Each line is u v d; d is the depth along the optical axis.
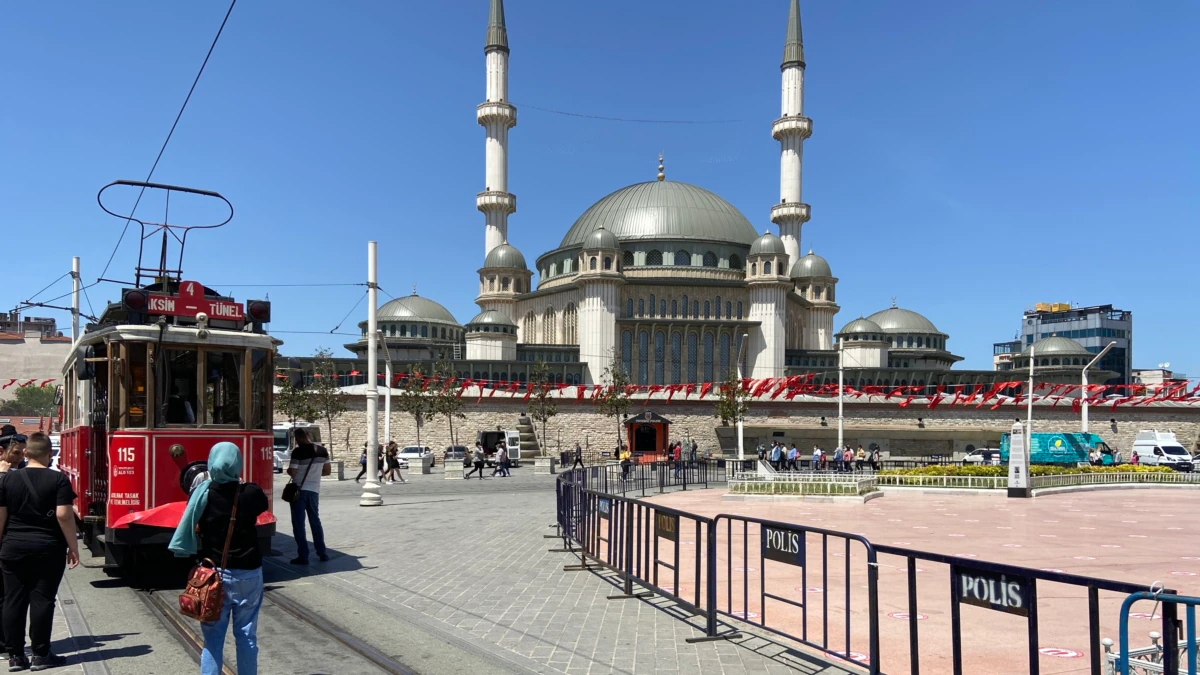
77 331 38.22
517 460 68.62
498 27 108.19
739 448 71.38
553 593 13.27
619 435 74.81
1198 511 30.02
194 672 9.05
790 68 110.88
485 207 109.56
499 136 109.62
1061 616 12.35
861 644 10.35
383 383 80.88
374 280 30.52
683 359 96.31
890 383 100.38
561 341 101.75
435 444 73.38
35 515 9.29
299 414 67.06
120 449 13.77
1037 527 24.16
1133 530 23.50
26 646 10.08
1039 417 82.31
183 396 14.25
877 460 61.19
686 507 31.33
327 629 10.75
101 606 12.57
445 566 16.02
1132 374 142.62
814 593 13.92
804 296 111.56
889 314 124.44
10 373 103.56
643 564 16.75
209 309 14.86
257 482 14.52
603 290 94.50
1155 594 5.95
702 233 106.62
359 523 24.19
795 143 111.06
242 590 7.66
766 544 9.93
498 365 86.81
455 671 8.91
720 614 11.37
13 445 12.26
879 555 18.42
